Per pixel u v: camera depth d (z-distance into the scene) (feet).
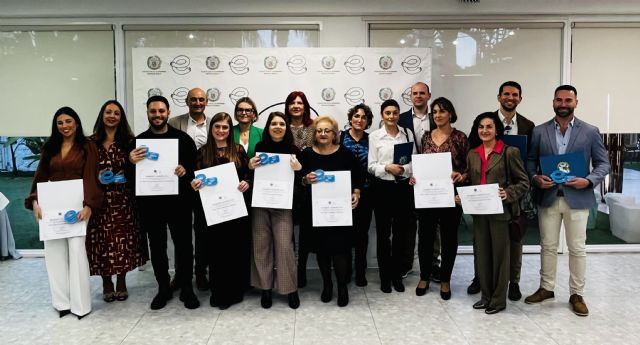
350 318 9.64
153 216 9.93
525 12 14.01
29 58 14.05
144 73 13.05
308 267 13.64
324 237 10.15
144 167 9.71
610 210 15.14
